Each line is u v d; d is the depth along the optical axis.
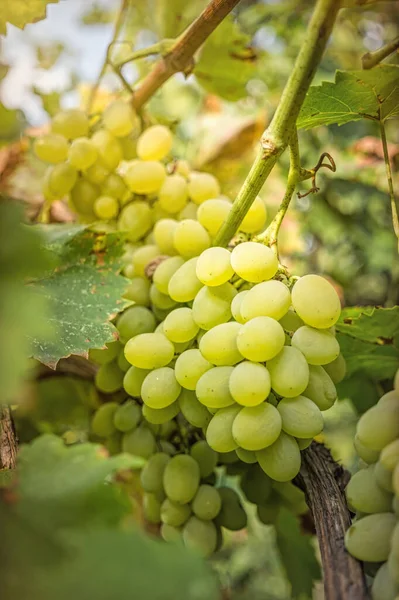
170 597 0.41
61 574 0.41
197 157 0.83
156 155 0.64
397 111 0.56
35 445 0.47
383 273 0.94
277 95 0.90
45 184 0.64
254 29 0.94
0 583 0.41
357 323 0.58
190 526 0.56
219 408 0.51
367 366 0.62
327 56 0.96
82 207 0.65
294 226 0.84
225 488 0.59
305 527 0.64
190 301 0.55
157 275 0.56
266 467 0.50
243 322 0.51
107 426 0.61
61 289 0.57
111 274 0.59
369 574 0.48
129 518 0.48
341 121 0.57
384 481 0.47
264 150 0.51
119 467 0.46
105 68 0.69
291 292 0.51
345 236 0.91
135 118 0.67
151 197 0.64
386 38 1.00
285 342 0.52
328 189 0.91
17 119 0.74
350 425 0.79
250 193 0.52
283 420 0.50
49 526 0.43
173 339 0.53
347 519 0.50
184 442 0.59
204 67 0.72
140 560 0.41
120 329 0.57
